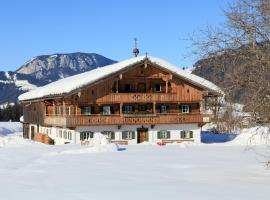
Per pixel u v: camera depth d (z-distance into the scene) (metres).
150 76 48.44
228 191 15.03
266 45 14.70
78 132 46.75
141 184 16.72
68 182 17.33
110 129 47.72
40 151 32.09
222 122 15.80
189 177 18.50
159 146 37.22
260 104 14.41
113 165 22.83
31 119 67.88
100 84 47.59
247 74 14.57
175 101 49.12
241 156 27.42
